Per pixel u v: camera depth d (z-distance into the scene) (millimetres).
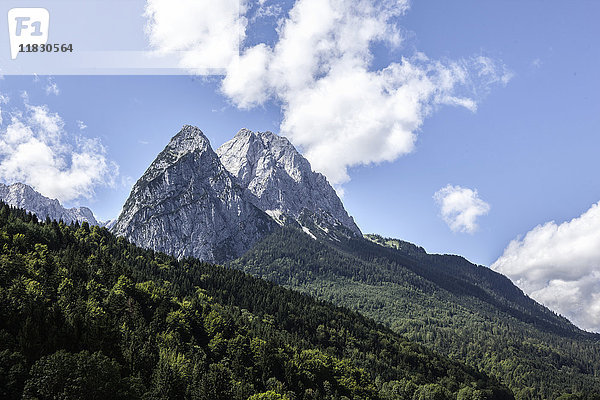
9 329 150375
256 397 167750
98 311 180125
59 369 132250
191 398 161375
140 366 163000
